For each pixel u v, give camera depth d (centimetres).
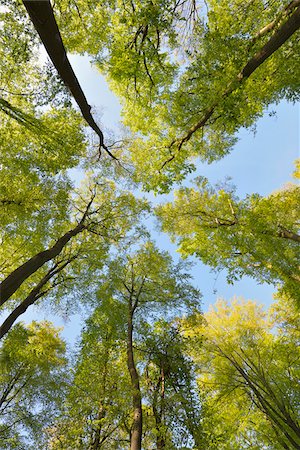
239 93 742
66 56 416
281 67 820
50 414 1197
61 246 839
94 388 884
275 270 1016
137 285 1238
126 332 1092
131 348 974
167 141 1073
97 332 1054
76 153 880
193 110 911
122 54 777
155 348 1041
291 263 980
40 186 956
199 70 815
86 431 849
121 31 890
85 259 1134
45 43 384
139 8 757
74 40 989
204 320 1170
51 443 903
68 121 898
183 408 860
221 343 1236
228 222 1184
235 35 826
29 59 748
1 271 1025
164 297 1202
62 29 967
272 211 1062
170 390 923
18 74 790
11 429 1185
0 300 551
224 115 798
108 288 1176
